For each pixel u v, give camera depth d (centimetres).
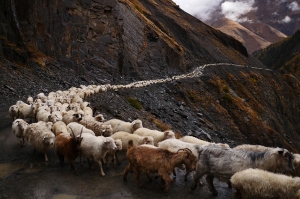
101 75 3531
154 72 4722
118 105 2261
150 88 3669
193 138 1130
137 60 4522
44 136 971
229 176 754
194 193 815
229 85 6625
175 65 5594
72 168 958
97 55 3775
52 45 3200
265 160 730
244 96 6575
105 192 817
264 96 7650
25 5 3033
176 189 838
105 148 906
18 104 1563
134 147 847
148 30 5300
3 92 2012
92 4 3853
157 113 2728
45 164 991
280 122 7019
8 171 928
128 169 866
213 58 7694
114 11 4162
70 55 3316
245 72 8025
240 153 761
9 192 800
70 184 856
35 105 1483
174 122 2747
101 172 923
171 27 7575
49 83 2577
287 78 10012
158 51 5212
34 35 3084
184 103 3922
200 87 4984
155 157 792
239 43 10312
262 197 658
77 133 1097
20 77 2364
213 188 804
